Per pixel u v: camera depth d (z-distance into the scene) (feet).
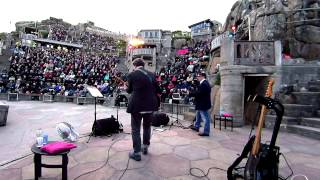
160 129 20.99
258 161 8.64
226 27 66.08
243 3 59.72
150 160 12.56
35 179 9.77
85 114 32.71
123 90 47.32
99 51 171.53
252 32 44.16
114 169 11.23
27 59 85.51
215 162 12.48
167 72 73.92
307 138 18.80
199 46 116.78
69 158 12.76
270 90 9.58
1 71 75.87
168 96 45.27
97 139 16.92
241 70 23.61
